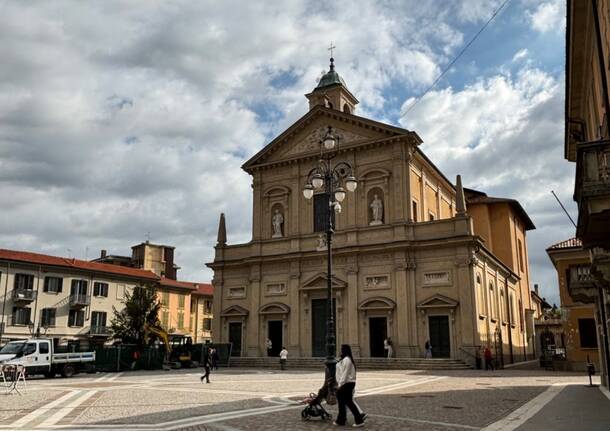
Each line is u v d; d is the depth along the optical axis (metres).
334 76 55.31
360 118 47.31
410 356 41.91
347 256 45.81
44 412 16.92
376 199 46.09
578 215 13.91
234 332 50.69
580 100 23.94
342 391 13.96
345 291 45.56
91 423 14.54
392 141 46.03
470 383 27.08
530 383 26.73
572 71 21.70
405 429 13.20
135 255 79.94
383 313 43.59
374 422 14.34
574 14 18.22
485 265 45.88
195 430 13.22
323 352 45.53
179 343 51.06
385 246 44.03
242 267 51.34
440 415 15.59
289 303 47.88
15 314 57.25
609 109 16.06
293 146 51.06
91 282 64.19
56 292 60.91
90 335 62.34
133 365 44.22
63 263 62.00
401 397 20.53
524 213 62.03
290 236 48.97
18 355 33.84
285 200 50.56
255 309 49.34
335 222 47.28
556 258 37.28
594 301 24.73
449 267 42.12
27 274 58.84
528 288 64.94
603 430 12.46
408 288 43.16
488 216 58.56
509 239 57.56
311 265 47.56
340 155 48.34
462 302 41.00
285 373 37.22
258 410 17.05
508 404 18.08
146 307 54.34
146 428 13.62
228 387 25.78
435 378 30.69
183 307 77.44
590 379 24.58
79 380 32.28
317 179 22.86
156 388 25.55
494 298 48.03
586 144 12.47
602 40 16.31
